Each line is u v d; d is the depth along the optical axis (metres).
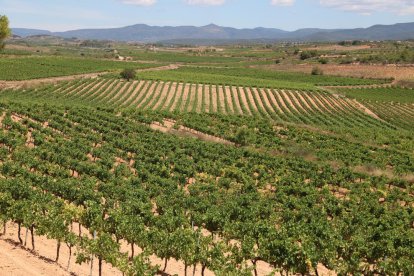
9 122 68.81
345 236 35.44
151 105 108.31
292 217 38.88
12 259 26.47
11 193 35.81
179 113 96.38
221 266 24.89
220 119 93.25
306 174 57.25
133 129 77.31
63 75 148.38
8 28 152.25
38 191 37.94
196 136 79.31
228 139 78.62
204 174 54.25
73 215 31.75
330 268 27.56
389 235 33.66
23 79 134.75
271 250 26.58
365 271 27.30
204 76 163.25
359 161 66.06
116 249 25.50
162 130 83.06
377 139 86.06
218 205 40.78
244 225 32.09
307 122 102.44
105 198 41.00
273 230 30.12
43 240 32.59
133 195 41.06
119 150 64.94
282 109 115.06
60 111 83.62
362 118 112.88
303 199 44.34
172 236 26.81
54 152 56.00
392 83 181.50
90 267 28.00
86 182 42.97
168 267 29.69
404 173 61.00
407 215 42.38
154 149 64.62
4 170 45.72
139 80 141.38
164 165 55.16
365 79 187.62
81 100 111.38
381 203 49.38
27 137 66.50
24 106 85.62
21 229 34.47
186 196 42.31
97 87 127.81
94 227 30.06
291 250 25.89
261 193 48.69
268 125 90.19
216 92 131.50
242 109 109.44
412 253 30.27
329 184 56.28
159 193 44.03
